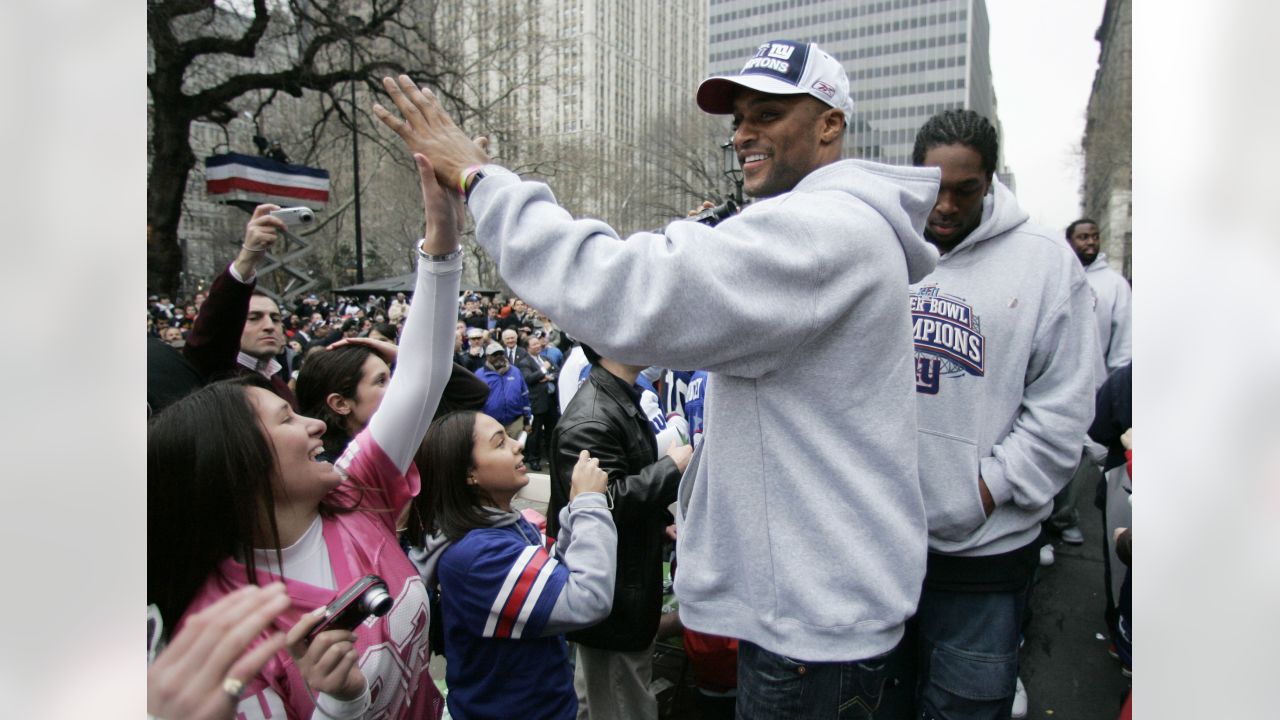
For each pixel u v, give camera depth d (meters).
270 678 1.26
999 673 1.96
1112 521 3.20
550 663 2.01
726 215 1.84
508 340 8.76
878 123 86.19
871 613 1.27
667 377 4.30
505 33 21.33
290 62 17.75
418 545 2.10
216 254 34.12
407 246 38.88
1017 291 1.98
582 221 1.31
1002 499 1.91
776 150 1.49
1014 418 2.02
